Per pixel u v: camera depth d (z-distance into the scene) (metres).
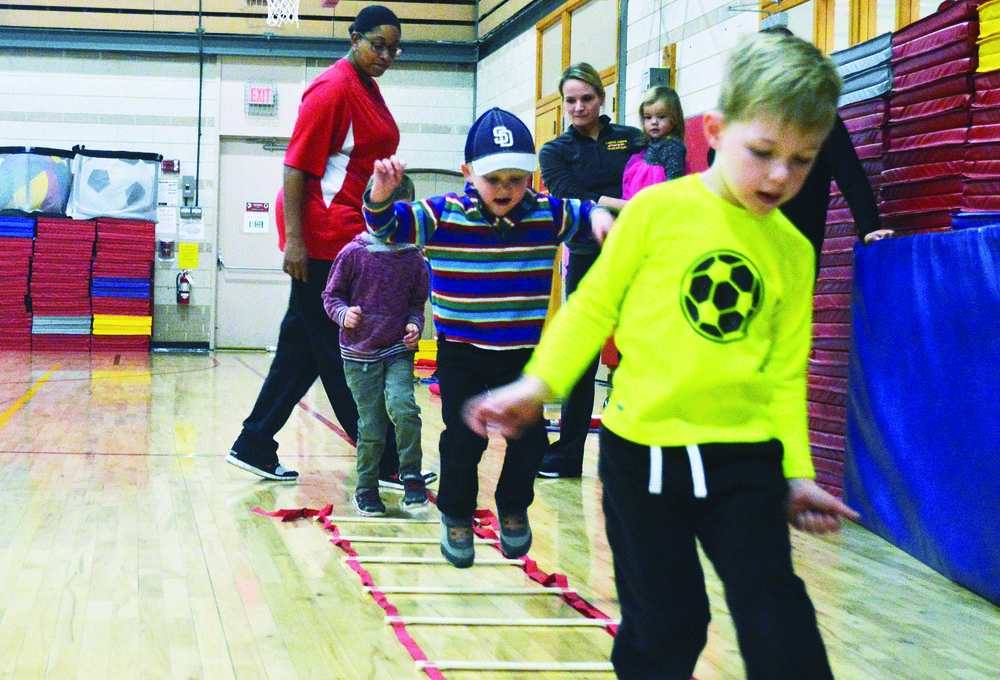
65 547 3.12
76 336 11.55
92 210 11.50
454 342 2.52
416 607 2.59
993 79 3.22
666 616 1.46
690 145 7.48
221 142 12.37
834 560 3.10
